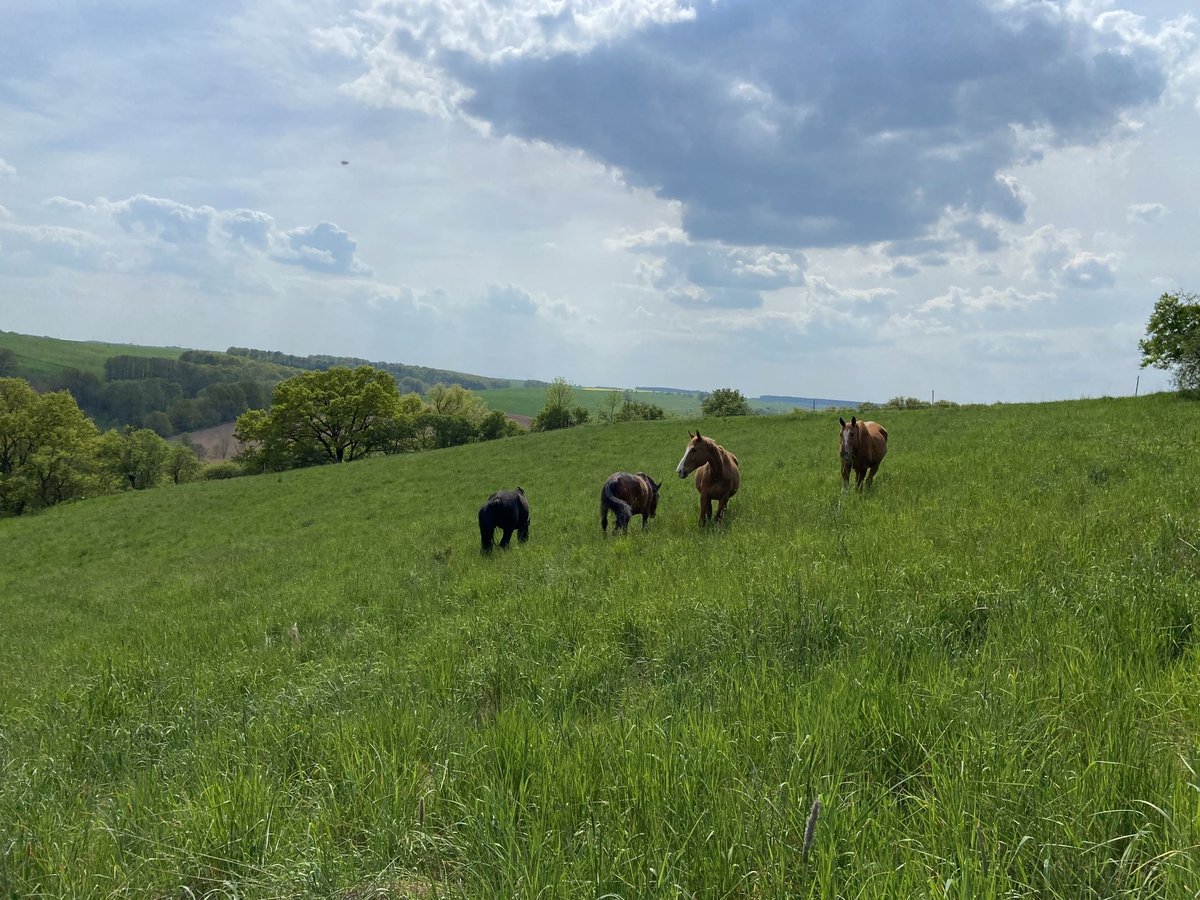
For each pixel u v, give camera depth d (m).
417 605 9.62
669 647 5.51
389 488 33.38
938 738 3.09
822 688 3.83
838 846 2.45
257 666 7.38
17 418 59.34
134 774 4.77
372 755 3.90
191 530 30.09
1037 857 2.29
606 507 13.07
